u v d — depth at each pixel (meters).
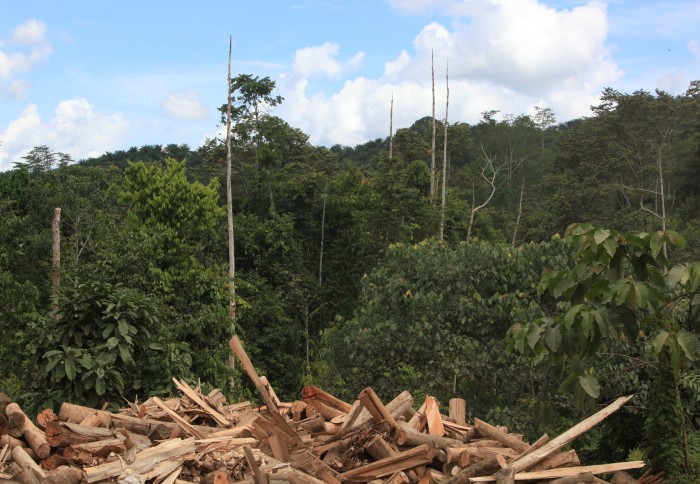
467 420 13.16
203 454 4.80
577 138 48.38
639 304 5.41
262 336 31.16
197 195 21.69
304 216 38.19
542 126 58.28
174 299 15.14
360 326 14.19
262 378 6.54
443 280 13.66
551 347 5.82
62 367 7.26
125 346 7.67
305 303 34.34
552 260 12.82
